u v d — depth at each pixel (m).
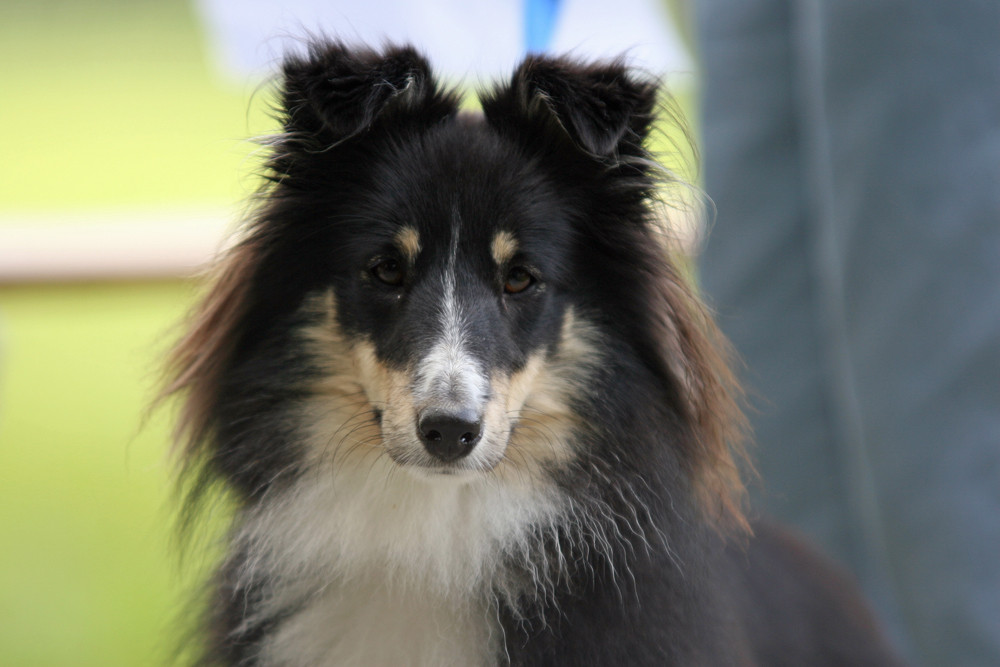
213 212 8.89
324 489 5.55
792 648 6.11
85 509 11.98
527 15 6.86
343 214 5.47
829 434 8.05
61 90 21.33
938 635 6.91
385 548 5.45
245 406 5.62
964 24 6.39
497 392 5.11
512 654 5.17
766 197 7.95
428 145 5.49
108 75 21.80
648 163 5.46
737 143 7.96
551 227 5.46
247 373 5.63
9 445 13.25
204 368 5.73
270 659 5.30
